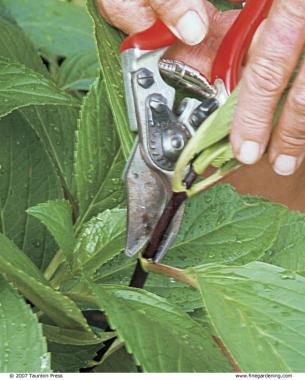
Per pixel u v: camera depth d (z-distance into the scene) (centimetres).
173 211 50
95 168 55
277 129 49
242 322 47
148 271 51
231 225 56
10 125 57
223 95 51
